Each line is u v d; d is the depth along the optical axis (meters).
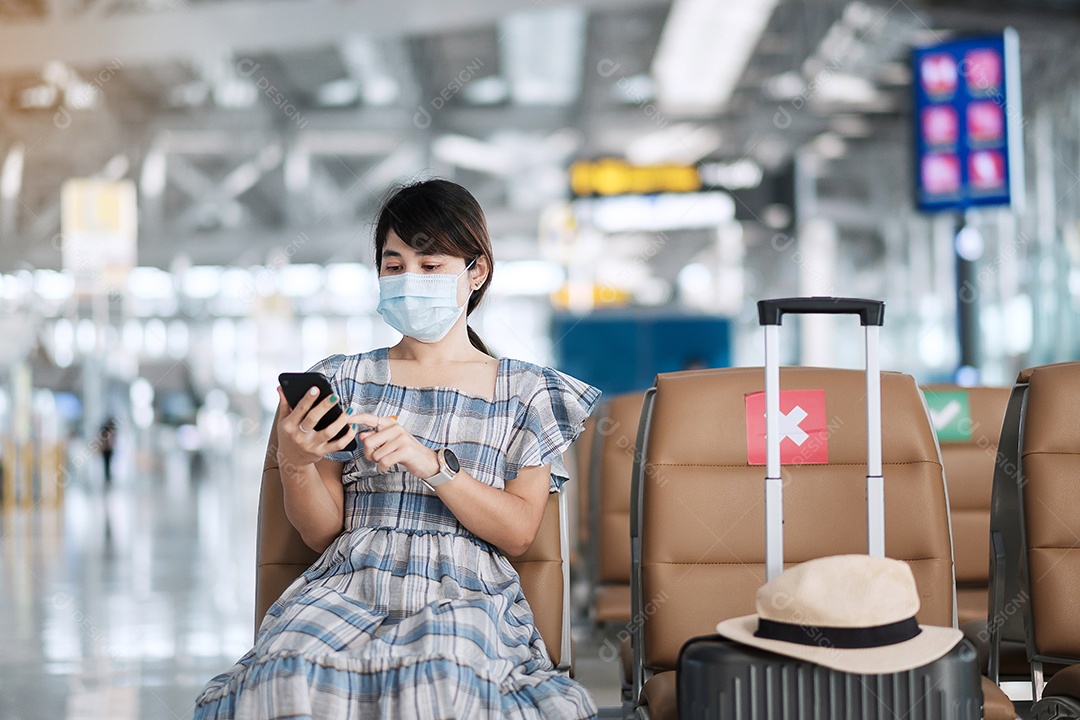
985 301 16.45
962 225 11.32
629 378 12.88
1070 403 2.24
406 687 1.78
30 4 12.11
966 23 14.80
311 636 1.86
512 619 2.05
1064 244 15.36
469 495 1.98
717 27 16.59
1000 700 1.94
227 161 22.00
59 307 19.61
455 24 11.08
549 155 21.97
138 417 23.84
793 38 17.03
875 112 19.75
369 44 17.14
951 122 10.89
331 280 23.86
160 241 21.53
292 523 2.12
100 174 19.94
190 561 7.80
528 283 22.94
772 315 1.93
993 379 16.52
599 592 3.58
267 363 22.73
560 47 17.59
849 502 2.23
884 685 1.67
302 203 22.33
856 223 22.89
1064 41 15.04
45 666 4.30
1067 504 2.20
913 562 2.21
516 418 2.16
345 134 20.78
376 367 2.22
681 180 16.55
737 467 2.26
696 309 21.20
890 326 23.17
